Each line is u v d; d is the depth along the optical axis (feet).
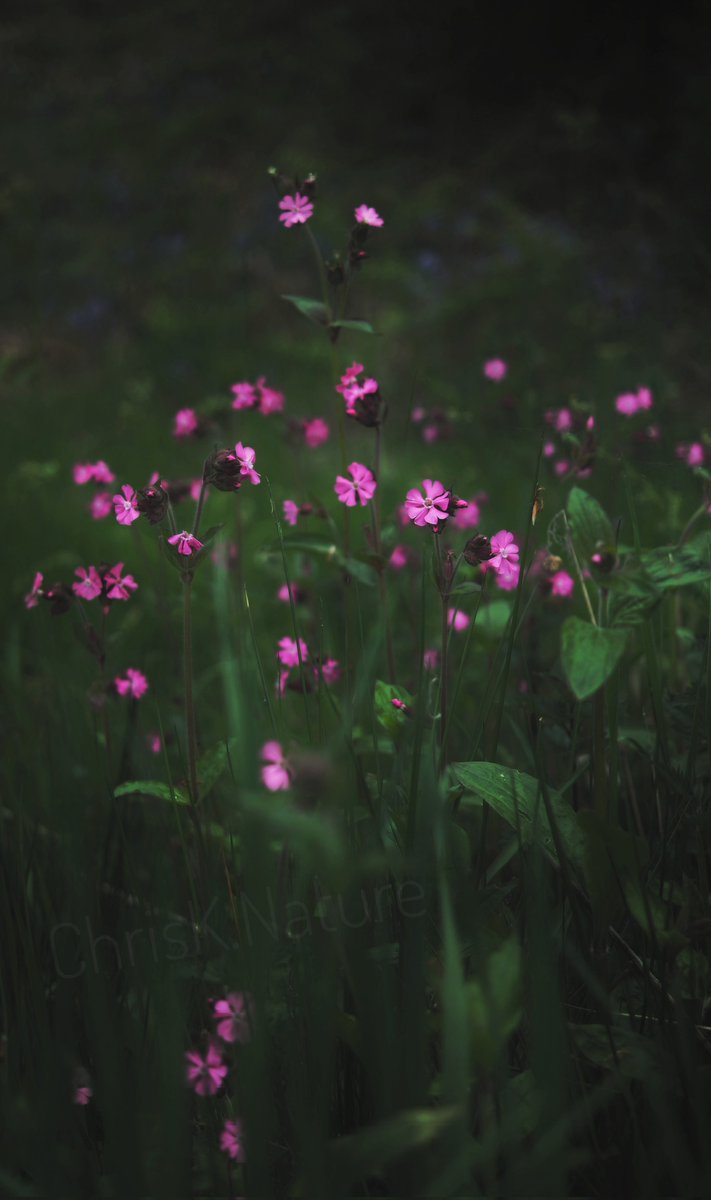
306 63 17.51
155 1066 4.08
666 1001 4.10
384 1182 4.00
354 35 17.89
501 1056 3.96
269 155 15.85
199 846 4.35
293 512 4.94
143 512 4.27
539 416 6.14
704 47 14.46
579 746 4.63
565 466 5.27
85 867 4.33
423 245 13.55
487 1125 3.85
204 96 17.20
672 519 5.08
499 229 13.17
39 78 17.79
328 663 4.71
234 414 5.71
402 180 15.10
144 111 16.71
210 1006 4.18
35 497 7.20
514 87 16.90
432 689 4.34
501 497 6.64
